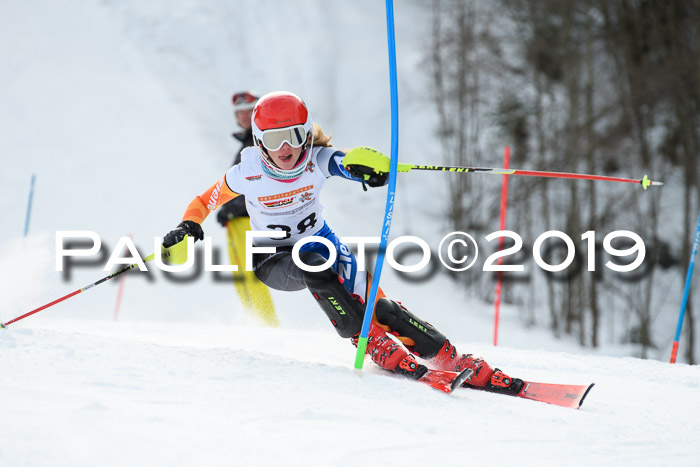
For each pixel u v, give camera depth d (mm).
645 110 38438
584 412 6680
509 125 41000
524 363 10422
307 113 7559
